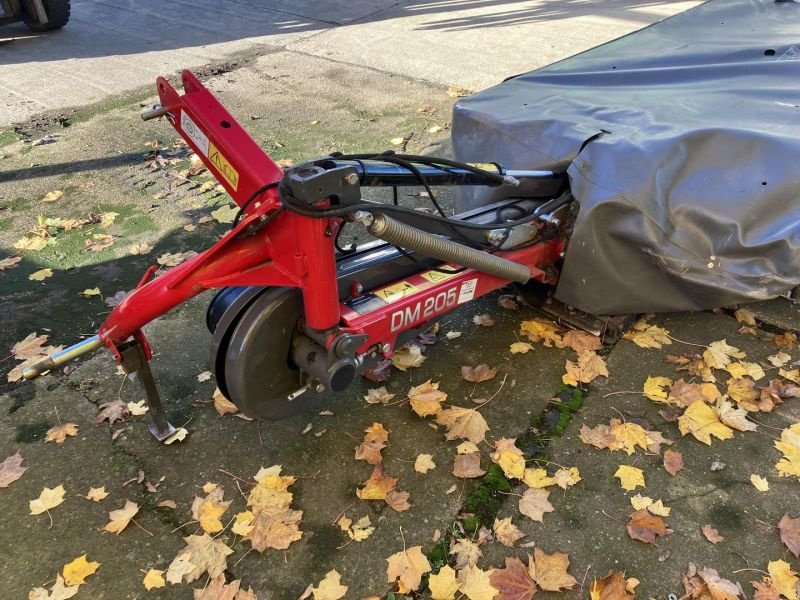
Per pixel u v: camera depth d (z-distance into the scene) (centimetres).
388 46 601
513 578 173
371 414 227
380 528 188
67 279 299
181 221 344
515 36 620
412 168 179
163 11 710
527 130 243
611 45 332
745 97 253
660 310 241
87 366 248
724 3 375
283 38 627
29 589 172
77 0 743
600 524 189
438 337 261
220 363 183
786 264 209
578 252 222
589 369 241
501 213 225
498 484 201
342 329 174
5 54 581
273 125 450
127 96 498
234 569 178
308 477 204
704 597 169
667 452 210
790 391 231
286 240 160
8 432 220
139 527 189
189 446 214
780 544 183
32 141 430
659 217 207
